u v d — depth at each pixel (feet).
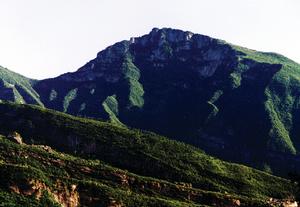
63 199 587.27
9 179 563.48
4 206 514.68
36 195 561.84
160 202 633.20
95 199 603.67
